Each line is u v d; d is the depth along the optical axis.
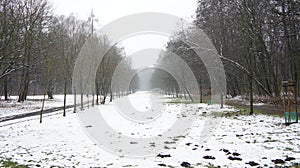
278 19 16.92
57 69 22.91
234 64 18.94
